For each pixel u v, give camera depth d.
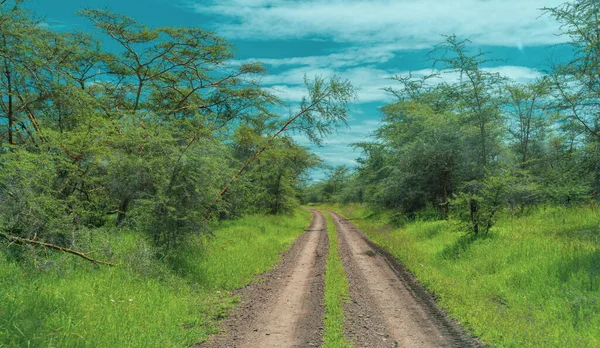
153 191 10.61
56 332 4.95
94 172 11.05
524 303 7.29
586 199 16.11
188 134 11.43
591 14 10.67
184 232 10.50
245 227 21.31
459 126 21.23
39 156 9.01
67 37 15.26
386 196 26.91
